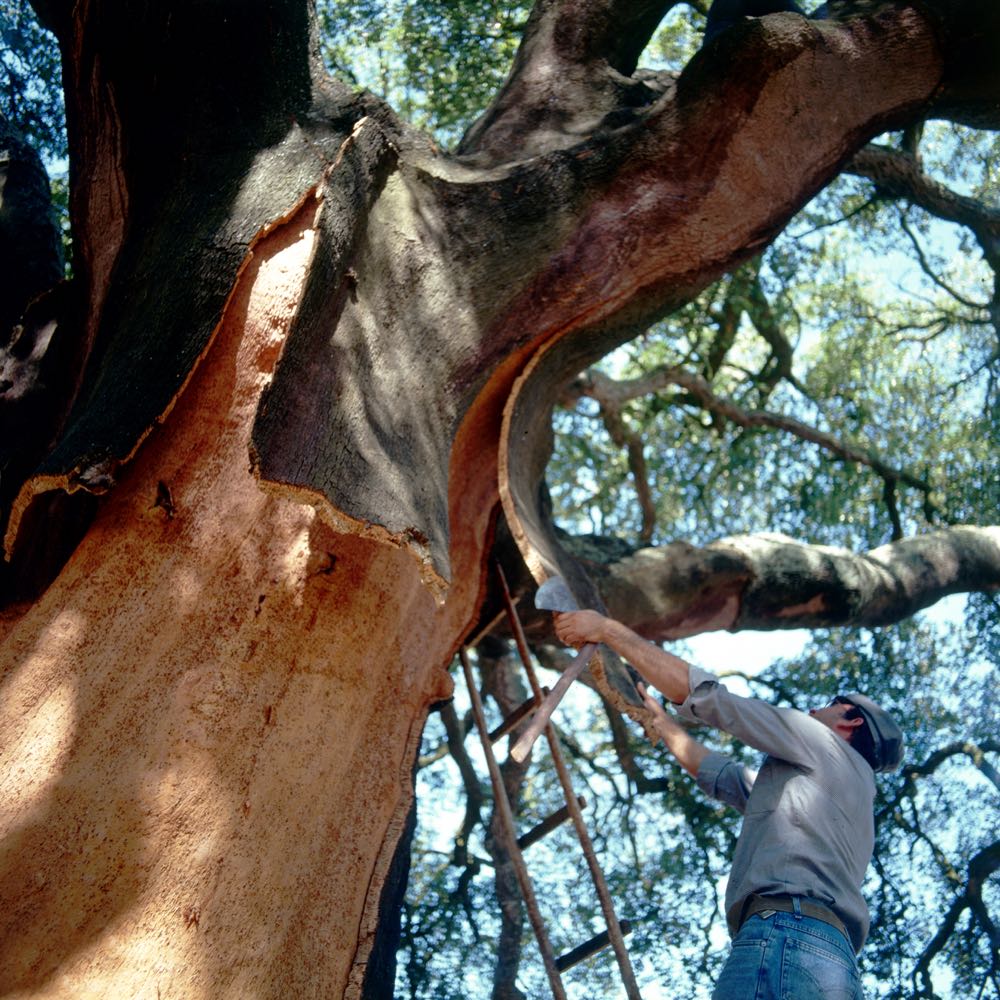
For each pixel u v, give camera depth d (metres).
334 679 3.37
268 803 3.06
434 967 6.98
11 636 3.27
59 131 7.52
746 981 2.88
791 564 6.64
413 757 3.65
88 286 4.32
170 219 3.85
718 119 4.57
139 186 4.13
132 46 4.25
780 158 4.63
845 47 4.71
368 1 8.33
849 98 4.75
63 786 2.91
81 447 3.24
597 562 6.31
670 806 7.90
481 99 8.24
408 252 3.90
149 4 4.24
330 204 3.40
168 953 2.75
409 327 3.76
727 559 6.54
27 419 4.29
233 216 3.68
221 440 3.46
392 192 4.00
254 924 2.90
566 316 4.33
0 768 2.96
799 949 2.88
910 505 9.57
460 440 4.28
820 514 9.52
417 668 3.82
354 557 3.52
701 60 4.64
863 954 7.15
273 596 3.33
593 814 8.01
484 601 4.51
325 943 3.09
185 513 3.38
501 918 7.17
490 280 4.16
